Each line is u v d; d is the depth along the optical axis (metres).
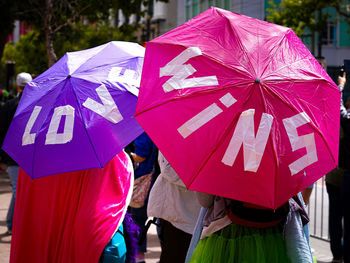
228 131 2.62
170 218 4.52
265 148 2.62
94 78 3.42
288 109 2.72
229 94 2.68
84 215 3.38
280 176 2.63
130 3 19.77
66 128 3.22
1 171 15.85
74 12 19.02
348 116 5.46
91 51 3.83
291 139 2.69
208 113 2.67
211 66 2.77
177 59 2.82
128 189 3.57
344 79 5.27
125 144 3.23
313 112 2.80
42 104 3.37
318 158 2.76
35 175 3.16
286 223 3.11
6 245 6.62
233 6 28.47
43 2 18.19
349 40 36.72
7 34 19.39
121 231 3.53
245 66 2.77
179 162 2.66
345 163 5.56
